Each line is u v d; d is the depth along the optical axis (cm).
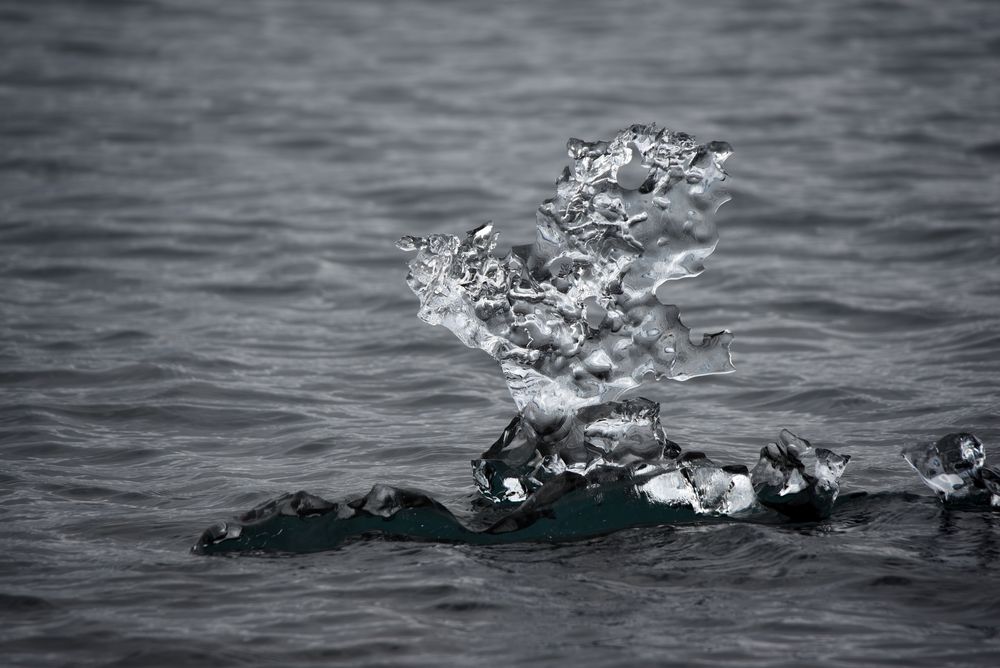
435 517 2003
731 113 6962
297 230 4869
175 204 5241
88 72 8050
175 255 4469
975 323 3494
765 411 2833
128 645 1636
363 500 2011
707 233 2127
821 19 9538
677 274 2144
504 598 1759
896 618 1692
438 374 3177
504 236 4800
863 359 3241
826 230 4759
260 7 10562
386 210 5238
